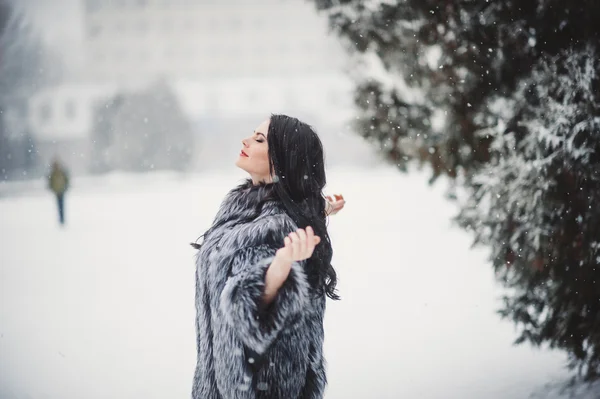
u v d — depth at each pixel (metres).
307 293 1.55
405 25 4.04
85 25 85.00
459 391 3.66
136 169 42.00
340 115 71.19
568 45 3.22
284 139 1.76
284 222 1.63
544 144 3.19
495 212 3.50
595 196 3.10
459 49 3.80
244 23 89.00
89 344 4.98
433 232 10.55
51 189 13.30
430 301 5.88
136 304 6.32
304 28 86.12
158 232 12.12
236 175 38.66
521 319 3.50
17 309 6.18
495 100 3.69
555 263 3.25
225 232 1.71
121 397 3.86
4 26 32.41
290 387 1.61
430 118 4.21
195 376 1.78
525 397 3.46
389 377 3.98
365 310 5.68
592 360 3.32
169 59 89.69
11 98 39.47
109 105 42.25
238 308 1.49
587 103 3.07
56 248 10.28
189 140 42.97
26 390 3.96
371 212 13.91
